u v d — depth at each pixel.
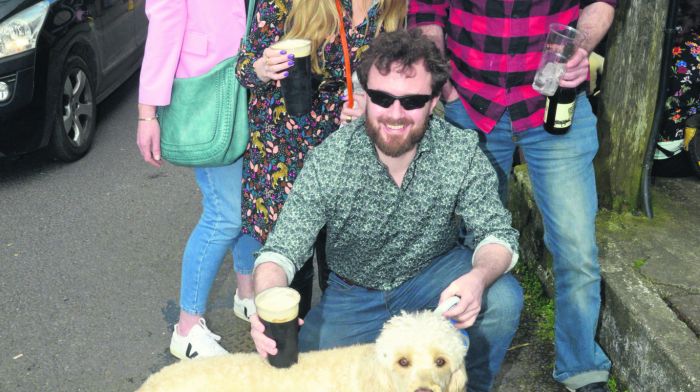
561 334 3.26
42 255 4.50
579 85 3.10
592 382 3.24
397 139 2.55
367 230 2.75
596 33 3.05
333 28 2.92
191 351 3.57
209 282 3.53
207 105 3.15
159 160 3.36
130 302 4.07
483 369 2.95
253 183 3.22
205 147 3.17
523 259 4.20
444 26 3.36
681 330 3.05
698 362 2.87
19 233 4.74
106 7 6.29
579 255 3.11
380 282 2.91
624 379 3.29
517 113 3.15
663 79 3.58
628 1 3.58
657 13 3.50
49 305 4.03
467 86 3.25
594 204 3.15
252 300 3.85
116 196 5.23
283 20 2.96
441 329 2.26
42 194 5.26
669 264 3.47
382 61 2.46
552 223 3.17
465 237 3.14
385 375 2.26
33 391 3.42
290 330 2.38
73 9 5.67
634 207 3.85
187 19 3.11
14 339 3.76
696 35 4.08
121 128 6.40
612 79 3.74
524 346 3.65
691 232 3.71
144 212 5.00
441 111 4.88
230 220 3.41
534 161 3.20
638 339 3.15
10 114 5.11
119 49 6.62
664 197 4.03
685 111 4.09
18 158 5.82
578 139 3.09
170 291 4.16
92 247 4.59
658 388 3.02
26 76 5.12
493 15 3.06
